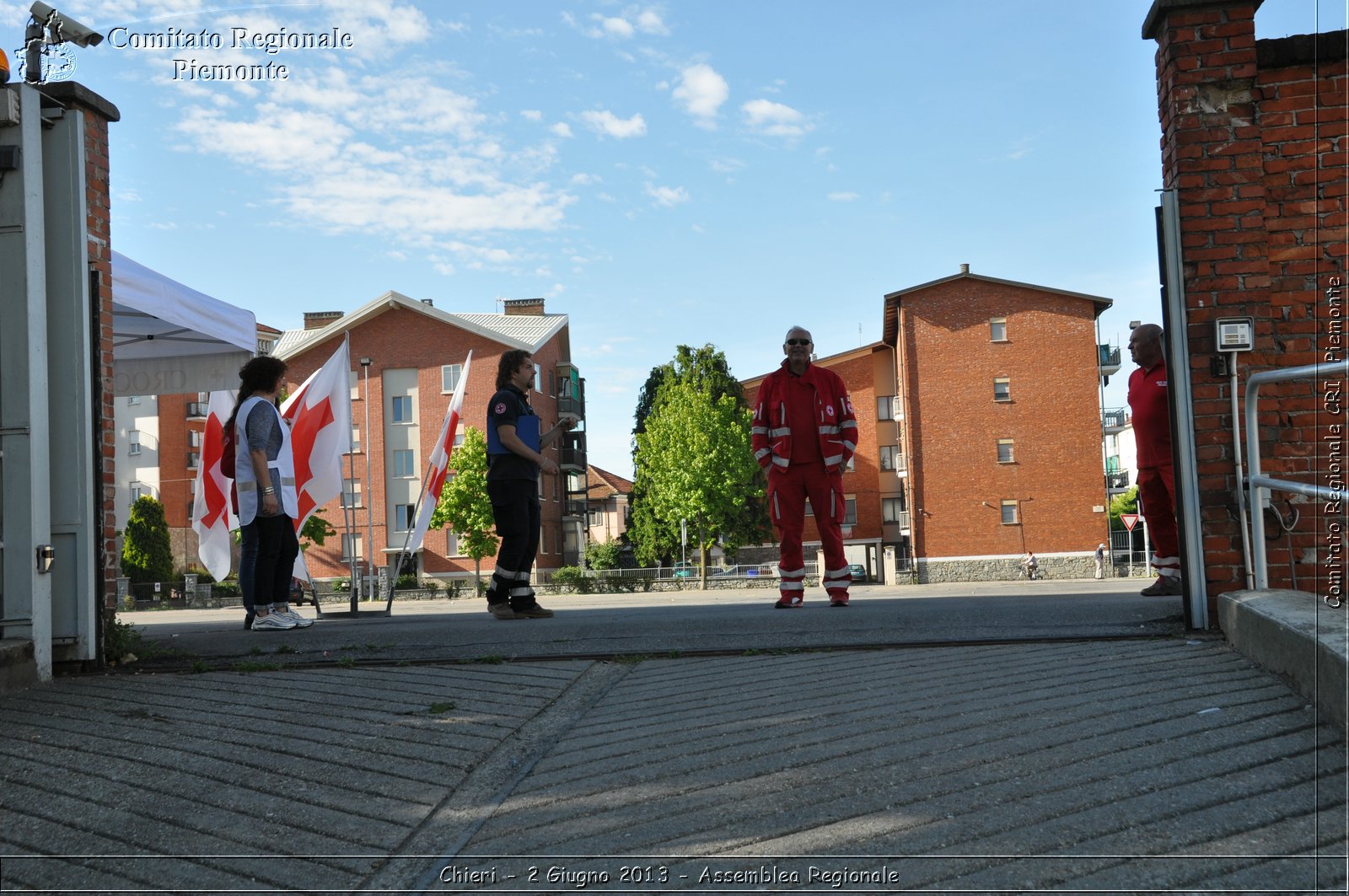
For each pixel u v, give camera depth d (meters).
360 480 55.41
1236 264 5.58
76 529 5.57
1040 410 51.00
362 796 3.41
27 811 3.31
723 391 63.00
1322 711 3.57
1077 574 50.25
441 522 51.66
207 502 10.30
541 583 55.88
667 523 60.81
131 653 5.86
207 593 49.81
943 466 51.16
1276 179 5.58
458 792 3.44
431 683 5.02
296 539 7.38
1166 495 6.97
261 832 3.12
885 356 58.91
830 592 7.23
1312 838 2.61
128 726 4.29
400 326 55.91
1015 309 51.38
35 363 5.44
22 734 4.20
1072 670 4.59
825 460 7.25
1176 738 3.49
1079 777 3.17
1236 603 4.77
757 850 2.77
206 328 9.34
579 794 3.33
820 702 4.27
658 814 3.10
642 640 5.80
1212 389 5.55
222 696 4.82
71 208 5.65
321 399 9.60
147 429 71.81
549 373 62.94
